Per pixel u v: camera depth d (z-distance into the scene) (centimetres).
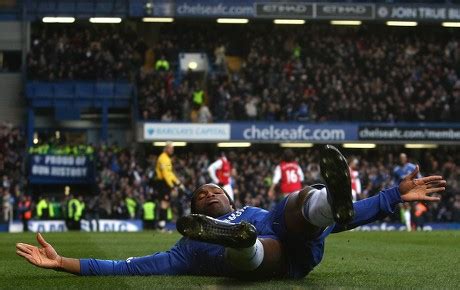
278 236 1091
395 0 7862
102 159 6594
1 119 7394
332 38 7844
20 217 6094
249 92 7338
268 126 7112
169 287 1041
